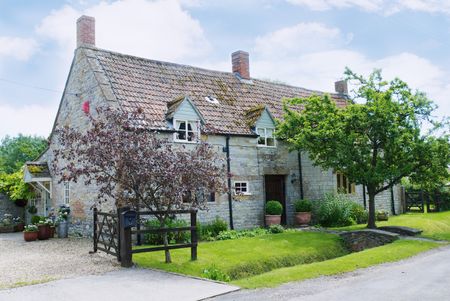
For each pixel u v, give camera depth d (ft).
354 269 35.47
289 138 64.23
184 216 55.72
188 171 34.78
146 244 48.93
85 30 63.72
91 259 40.32
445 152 55.72
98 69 59.41
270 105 75.77
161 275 32.55
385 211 77.71
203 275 33.63
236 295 26.86
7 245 54.08
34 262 39.96
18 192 75.46
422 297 25.18
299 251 45.75
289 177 70.33
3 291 28.14
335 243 51.29
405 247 45.47
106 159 35.01
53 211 70.44
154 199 36.45
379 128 55.83
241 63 78.79
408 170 55.93
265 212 65.41
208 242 50.93
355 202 76.59
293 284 30.01
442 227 66.95
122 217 36.24
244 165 64.13
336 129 56.03
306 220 68.03
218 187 37.27
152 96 60.64
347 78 60.80
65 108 67.82
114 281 30.58
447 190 90.02
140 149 34.88
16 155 166.09
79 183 61.05
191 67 73.00
